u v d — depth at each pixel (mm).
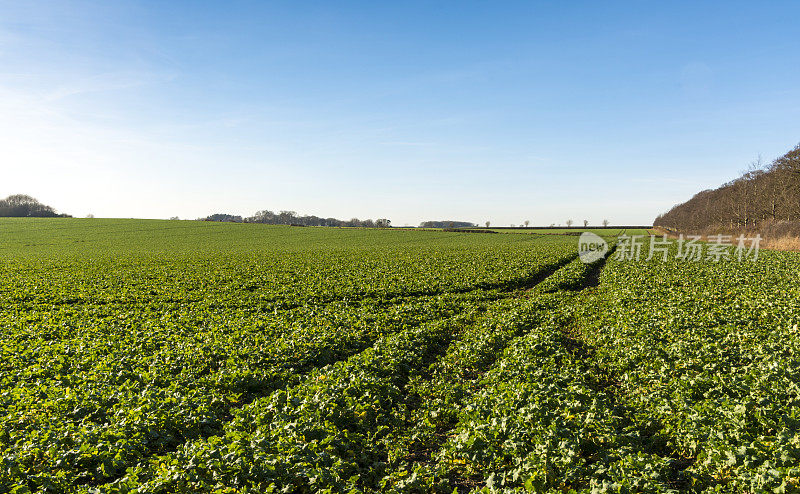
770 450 8211
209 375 13367
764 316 18625
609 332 17406
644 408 11016
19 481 7828
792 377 11617
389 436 10227
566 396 11164
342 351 16344
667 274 32844
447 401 11820
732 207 85500
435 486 8328
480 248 63812
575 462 8492
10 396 11344
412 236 99688
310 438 9562
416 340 16859
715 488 7641
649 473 7961
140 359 14414
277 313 22625
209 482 7895
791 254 44938
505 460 8914
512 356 14695
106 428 9703
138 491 7590
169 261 47250
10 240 78750
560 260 45031
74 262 46500
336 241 85312
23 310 23484
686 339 15375
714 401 10297
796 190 64812
